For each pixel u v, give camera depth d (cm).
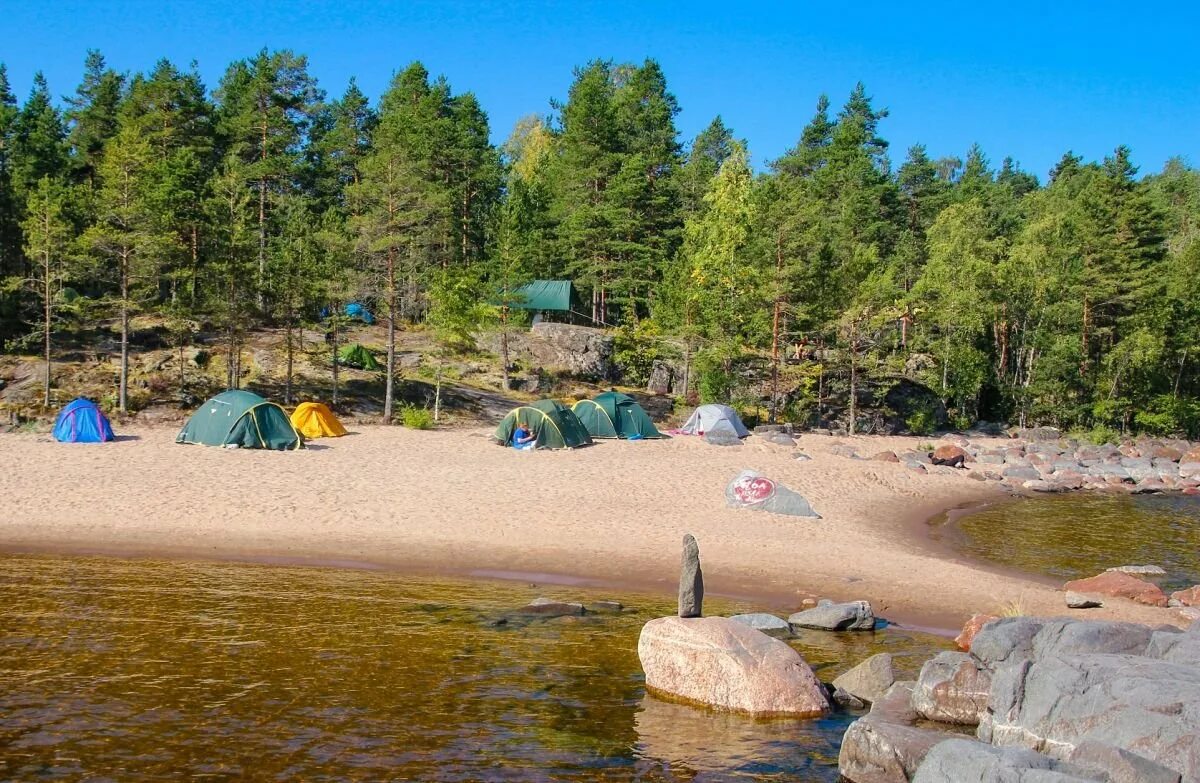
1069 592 1928
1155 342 6444
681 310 5794
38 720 1088
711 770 1034
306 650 1402
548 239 7131
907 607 1836
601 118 7488
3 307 4475
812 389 5881
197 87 6662
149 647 1381
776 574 2077
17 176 5609
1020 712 1008
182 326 4262
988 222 8231
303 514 2466
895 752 980
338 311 4894
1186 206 11475
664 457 3669
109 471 2805
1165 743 845
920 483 3766
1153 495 4103
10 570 1852
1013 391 6644
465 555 2152
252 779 952
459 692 1246
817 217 6306
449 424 4238
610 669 1377
